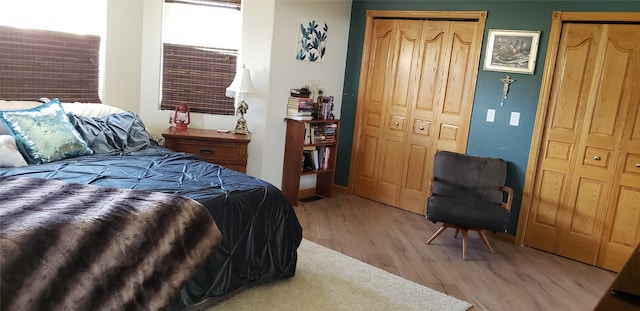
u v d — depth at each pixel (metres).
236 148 4.06
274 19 4.20
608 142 3.67
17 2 3.29
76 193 2.25
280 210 2.79
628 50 3.53
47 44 3.51
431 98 4.54
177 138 3.90
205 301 2.52
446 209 3.66
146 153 3.30
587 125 3.75
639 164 3.56
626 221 3.65
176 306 2.26
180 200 2.28
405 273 3.29
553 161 3.93
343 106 5.15
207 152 4.01
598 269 3.73
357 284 2.98
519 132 4.04
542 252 4.00
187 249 2.19
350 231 4.04
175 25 4.25
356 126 5.05
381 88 4.87
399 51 4.70
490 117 4.18
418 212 4.71
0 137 2.71
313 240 3.74
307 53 4.59
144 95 4.28
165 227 2.12
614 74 3.61
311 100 4.59
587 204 3.80
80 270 1.83
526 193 4.03
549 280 3.41
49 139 2.91
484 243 4.04
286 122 4.58
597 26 3.64
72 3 3.64
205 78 4.39
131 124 3.55
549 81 3.85
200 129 4.32
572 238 3.88
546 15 3.81
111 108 3.70
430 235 4.13
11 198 2.10
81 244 1.86
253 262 2.62
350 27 4.99
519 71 3.98
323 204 4.79
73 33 3.67
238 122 4.30
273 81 4.35
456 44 4.33
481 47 4.17
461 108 4.36
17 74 3.35
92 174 2.64
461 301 2.90
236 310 2.53
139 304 1.99
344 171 5.24
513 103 4.04
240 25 4.33
